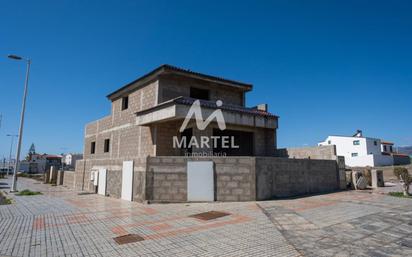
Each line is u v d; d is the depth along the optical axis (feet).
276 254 17.37
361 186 54.34
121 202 41.52
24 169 224.33
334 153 53.31
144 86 54.39
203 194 37.37
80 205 39.14
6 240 21.52
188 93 54.08
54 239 21.62
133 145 55.42
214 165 37.96
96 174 58.90
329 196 42.88
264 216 28.09
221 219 27.04
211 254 17.52
